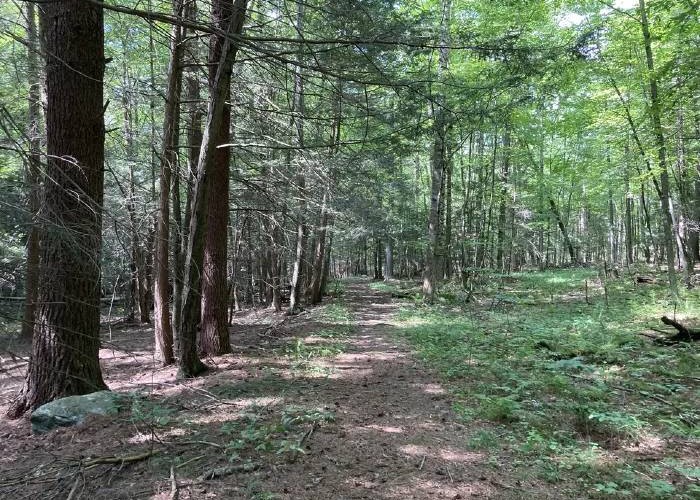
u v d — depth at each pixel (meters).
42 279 3.52
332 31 6.36
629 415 5.01
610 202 27.97
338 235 21.34
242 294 20.20
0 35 5.73
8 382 7.74
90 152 5.91
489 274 19.50
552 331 9.90
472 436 4.85
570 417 5.36
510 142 23.14
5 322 3.05
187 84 10.09
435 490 3.76
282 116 11.60
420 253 37.25
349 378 7.30
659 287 16.17
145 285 16.56
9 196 3.08
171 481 3.90
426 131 6.65
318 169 10.36
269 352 9.42
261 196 11.18
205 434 4.92
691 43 12.27
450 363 8.05
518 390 6.05
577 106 18.75
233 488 3.79
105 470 4.16
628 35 14.37
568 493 3.72
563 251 40.03
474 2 17.03
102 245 4.02
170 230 9.00
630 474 3.92
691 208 20.62
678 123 14.99
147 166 11.41
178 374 7.54
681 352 7.93
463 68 17.34
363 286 31.72
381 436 4.86
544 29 17.86
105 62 6.15
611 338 9.07
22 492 3.91
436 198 17.64
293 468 4.12
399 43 4.78
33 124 9.38
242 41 4.50
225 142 9.07
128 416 5.48
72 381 5.89
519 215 24.67
